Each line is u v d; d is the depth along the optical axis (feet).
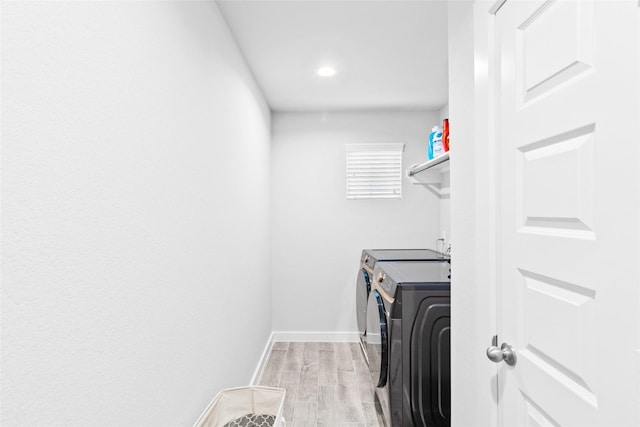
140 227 3.11
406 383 5.84
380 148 11.46
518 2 3.04
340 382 8.71
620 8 2.04
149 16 3.31
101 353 2.55
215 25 5.42
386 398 6.44
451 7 4.55
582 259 2.35
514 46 3.11
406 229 11.73
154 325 3.35
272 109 11.37
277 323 11.83
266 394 4.68
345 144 11.44
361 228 11.78
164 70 3.62
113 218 2.71
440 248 11.46
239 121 6.93
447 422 5.83
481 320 3.72
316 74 8.52
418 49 7.27
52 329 2.09
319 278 11.80
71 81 2.26
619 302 2.06
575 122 2.39
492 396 3.55
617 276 2.07
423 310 5.87
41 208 2.02
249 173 7.88
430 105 11.08
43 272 2.03
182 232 4.05
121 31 2.83
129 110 2.94
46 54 2.06
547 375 2.73
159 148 3.49
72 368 2.25
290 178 11.71
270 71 8.26
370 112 11.70
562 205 2.53
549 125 2.66
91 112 2.45
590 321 2.30
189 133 4.31
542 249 2.76
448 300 5.86
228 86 6.12
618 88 2.06
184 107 4.16
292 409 7.47
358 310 10.82
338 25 6.30
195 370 4.44
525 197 3.01
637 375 1.94
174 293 3.81
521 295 3.10
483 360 3.69
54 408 2.10
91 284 2.44
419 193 11.69
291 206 11.74
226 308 5.87
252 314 8.16
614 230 2.09
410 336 5.86
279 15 5.88
